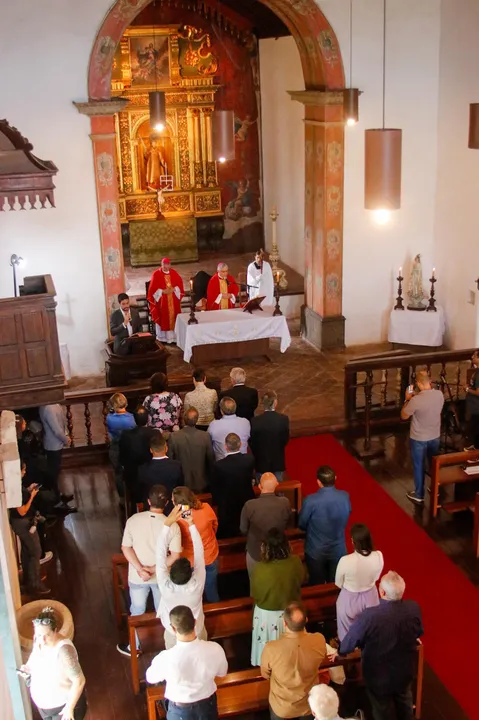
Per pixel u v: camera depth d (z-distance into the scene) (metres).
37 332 8.14
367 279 14.77
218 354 13.92
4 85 12.58
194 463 8.31
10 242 13.18
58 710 5.80
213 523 6.99
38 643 5.69
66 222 13.31
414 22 13.66
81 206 13.31
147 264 19.02
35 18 12.40
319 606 6.96
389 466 10.62
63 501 9.66
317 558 7.28
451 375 13.38
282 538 6.34
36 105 12.76
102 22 12.59
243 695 6.23
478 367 9.81
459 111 13.52
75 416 12.35
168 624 6.12
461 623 7.62
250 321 13.56
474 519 8.67
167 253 19.11
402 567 8.47
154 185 18.81
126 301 12.74
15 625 6.14
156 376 9.34
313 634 5.67
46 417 9.15
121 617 7.66
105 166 13.20
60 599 8.12
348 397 11.54
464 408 10.86
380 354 11.60
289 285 17.20
